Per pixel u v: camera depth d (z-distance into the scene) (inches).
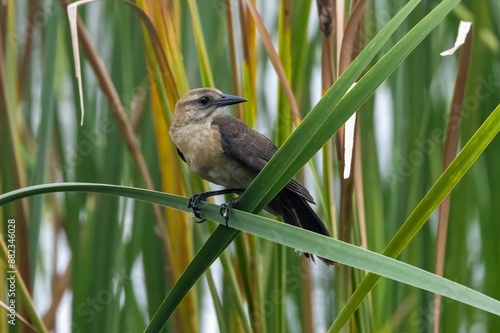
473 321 401.7
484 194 400.5
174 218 322.3
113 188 227.5
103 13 407.5
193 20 318.0
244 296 333.7
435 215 387.5
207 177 353.4
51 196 425.4
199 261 230.1
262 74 415.2
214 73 400.2
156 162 368.5
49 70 341.4
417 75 371.9
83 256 372.2
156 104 322.7
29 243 334.3
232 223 225.1
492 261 393.4
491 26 390.3
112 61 384.2
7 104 328.5
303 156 217.8
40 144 338.3
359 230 288.0
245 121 330.0
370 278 233.1
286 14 313.7
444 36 392.8
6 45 335.0
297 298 413.7
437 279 197.0
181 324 335.6
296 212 325.7
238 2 319.3
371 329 287.7
